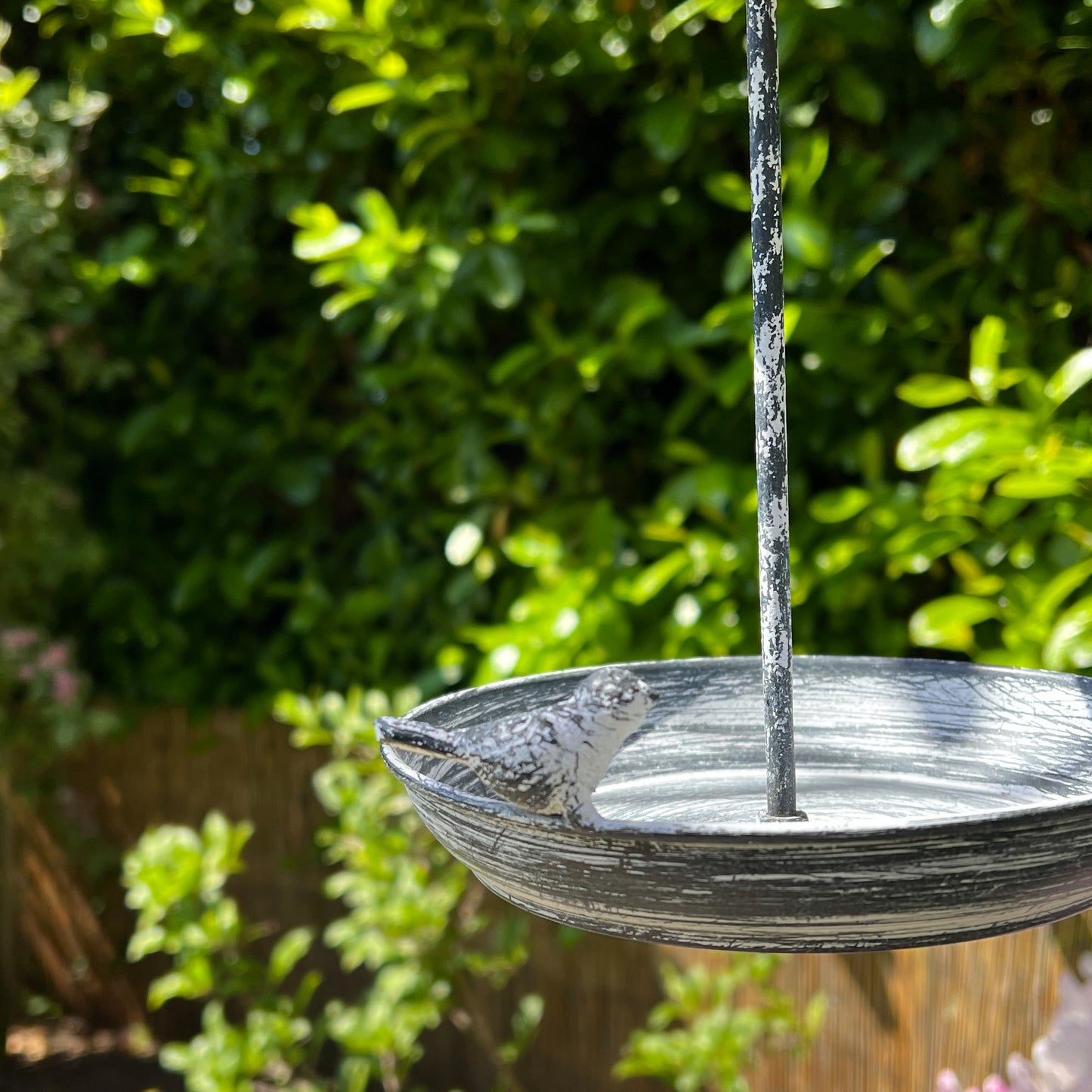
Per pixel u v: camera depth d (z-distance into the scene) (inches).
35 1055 138.9
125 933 141.3
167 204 116.3
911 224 85.4
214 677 128.8
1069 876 27.8
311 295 117.8
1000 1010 84.7
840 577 82.2
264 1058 104.3
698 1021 95.6
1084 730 42.3
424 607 112.6
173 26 105.0
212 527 128.0
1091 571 66.9
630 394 99.0
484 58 92.4
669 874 26.8
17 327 116.5
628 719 30.5
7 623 122.0
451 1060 119.9
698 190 93.3
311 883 127.0
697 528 94.3
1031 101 77.4
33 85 128.9
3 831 133.6
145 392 126.7
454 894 102.1
